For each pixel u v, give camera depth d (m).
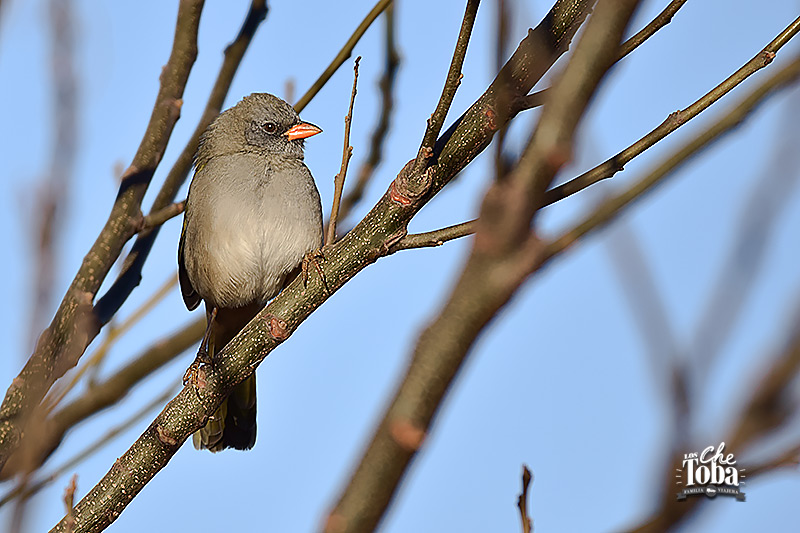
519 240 2.64
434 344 2.69
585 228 4.04
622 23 2.77
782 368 2.31
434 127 6.77
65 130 4.91
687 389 2.56
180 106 9.05
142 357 9.63
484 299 2.63
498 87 3.45
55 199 4.68
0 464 7.59
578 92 2.74
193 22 8.91
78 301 8.48
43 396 8.06
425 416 2.71
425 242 7.43
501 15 3.64
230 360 8.10
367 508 2.75
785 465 2.46
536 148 2.71
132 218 8.89
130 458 8.05
